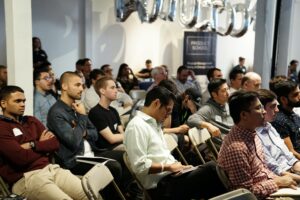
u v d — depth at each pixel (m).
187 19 6.39
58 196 2.43
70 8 7.86
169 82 4.07
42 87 3.93
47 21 7.61
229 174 2.21
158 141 2.49
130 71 7.72
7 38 3.33
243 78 4.09
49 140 2.71
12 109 2.65
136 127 2.43
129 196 3.01
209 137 3.48
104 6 8.18
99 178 2.22
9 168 2.54
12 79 3.35
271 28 5.87
